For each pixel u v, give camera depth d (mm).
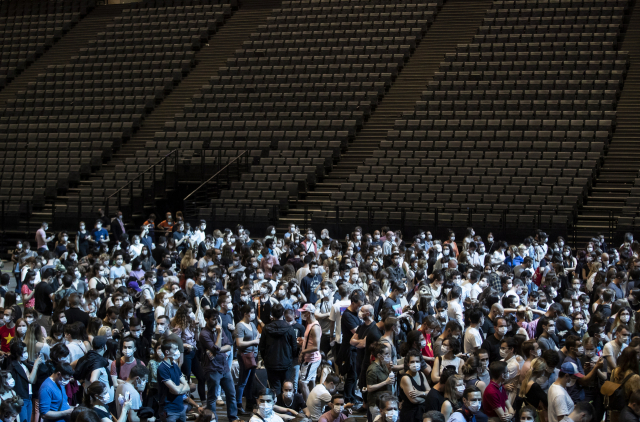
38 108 29609
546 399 7156
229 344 8945
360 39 31000
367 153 25312
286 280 11484
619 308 9359
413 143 24719
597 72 26609
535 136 24156
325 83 28547
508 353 7930
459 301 10156
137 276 13039
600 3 29938
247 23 34812
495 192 21922
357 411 9461
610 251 15523
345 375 9617
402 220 21000
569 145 23297
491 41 29531
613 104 25078
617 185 22281
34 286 12414
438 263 13953
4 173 25516
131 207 23000
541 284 13273
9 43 35500
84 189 24375
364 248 15281
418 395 7324
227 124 27234
